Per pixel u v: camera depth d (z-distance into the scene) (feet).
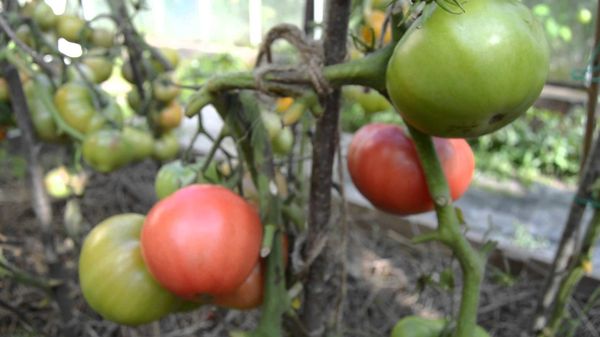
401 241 2.61
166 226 0.73
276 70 0.69
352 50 1.11
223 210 0.74
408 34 0.60
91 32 1.63
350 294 2.35
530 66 0.57
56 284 1.60
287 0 5.81
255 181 0.85
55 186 1.86
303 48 0.75
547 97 4.03
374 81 0.67
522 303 2.31
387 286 2.40
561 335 2.06
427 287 2.36
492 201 3.31
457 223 0.75
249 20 6.04
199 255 0.71
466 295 0.77
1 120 1.56
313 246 0.89
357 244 2.68
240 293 0.85
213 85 0.73
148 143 1.67
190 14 6.24
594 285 2.28
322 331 1.01
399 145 0.87
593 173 1.31
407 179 0.85
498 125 0.63
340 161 0.92
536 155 3.91
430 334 0.99
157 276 0.76
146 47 1.69
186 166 0.97
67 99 1.49
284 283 0.82
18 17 1.32
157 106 1.73
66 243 2.31
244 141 0.82
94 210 2.84
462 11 0.57
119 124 1.57
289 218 0.89
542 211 3.20
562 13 4.09
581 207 1.37
